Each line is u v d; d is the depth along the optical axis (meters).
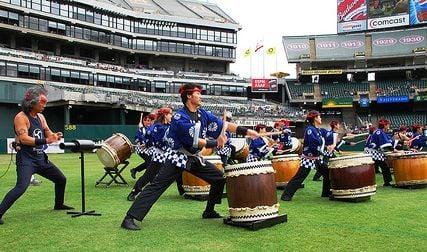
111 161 10.62
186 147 6.11
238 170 5.95
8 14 42.81
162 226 6.07
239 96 57.03
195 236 5.49
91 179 12.62
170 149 6.14
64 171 15.50
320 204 8.02
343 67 55.94
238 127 6.42
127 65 55.59
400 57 52.97
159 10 58.72
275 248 4.92
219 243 5.14
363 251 4.80
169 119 8.70
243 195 5.91
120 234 5.59
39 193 9.46
